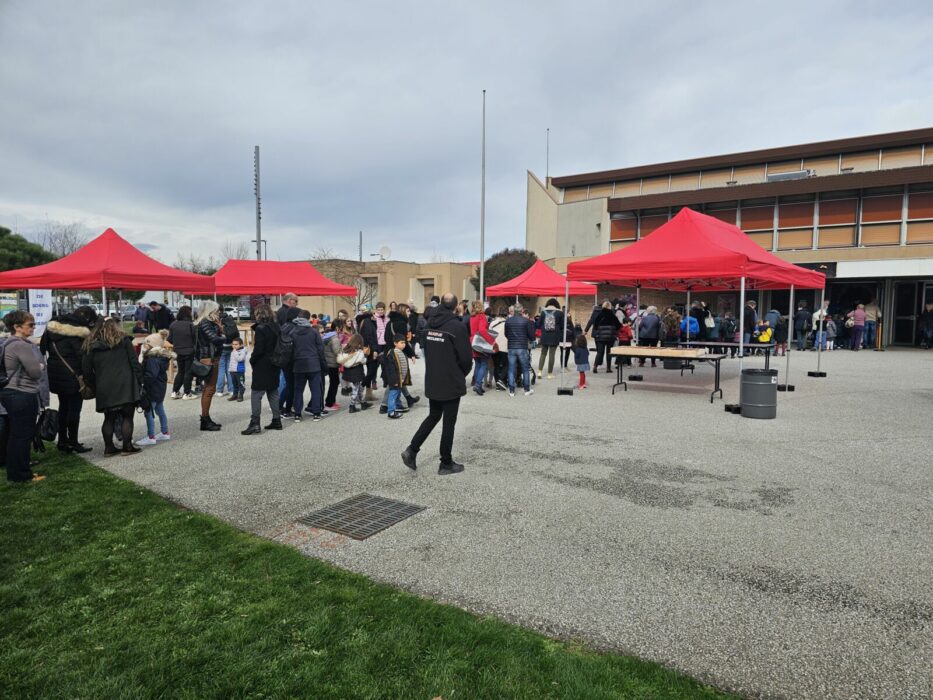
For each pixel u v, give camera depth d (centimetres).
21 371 566
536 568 386
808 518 467
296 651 290
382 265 4084
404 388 923
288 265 2117
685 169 2947
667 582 364
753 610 330
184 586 358
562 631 313
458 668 276
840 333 2302
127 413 681
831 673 274
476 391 1121
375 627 311
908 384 1209
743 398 887
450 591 357
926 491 529
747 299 2514
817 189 2341
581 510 490
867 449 680
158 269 1220
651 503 505
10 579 368
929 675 271
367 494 536
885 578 366
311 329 873
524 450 688
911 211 2212
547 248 3278
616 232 2858
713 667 279
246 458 662
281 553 405
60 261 1172
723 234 1110
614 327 1445
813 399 1027
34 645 298
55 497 525
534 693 258
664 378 1371
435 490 545
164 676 271
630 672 273
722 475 584
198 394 1123
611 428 806
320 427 827
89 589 355
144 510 490
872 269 2181
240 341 1059
